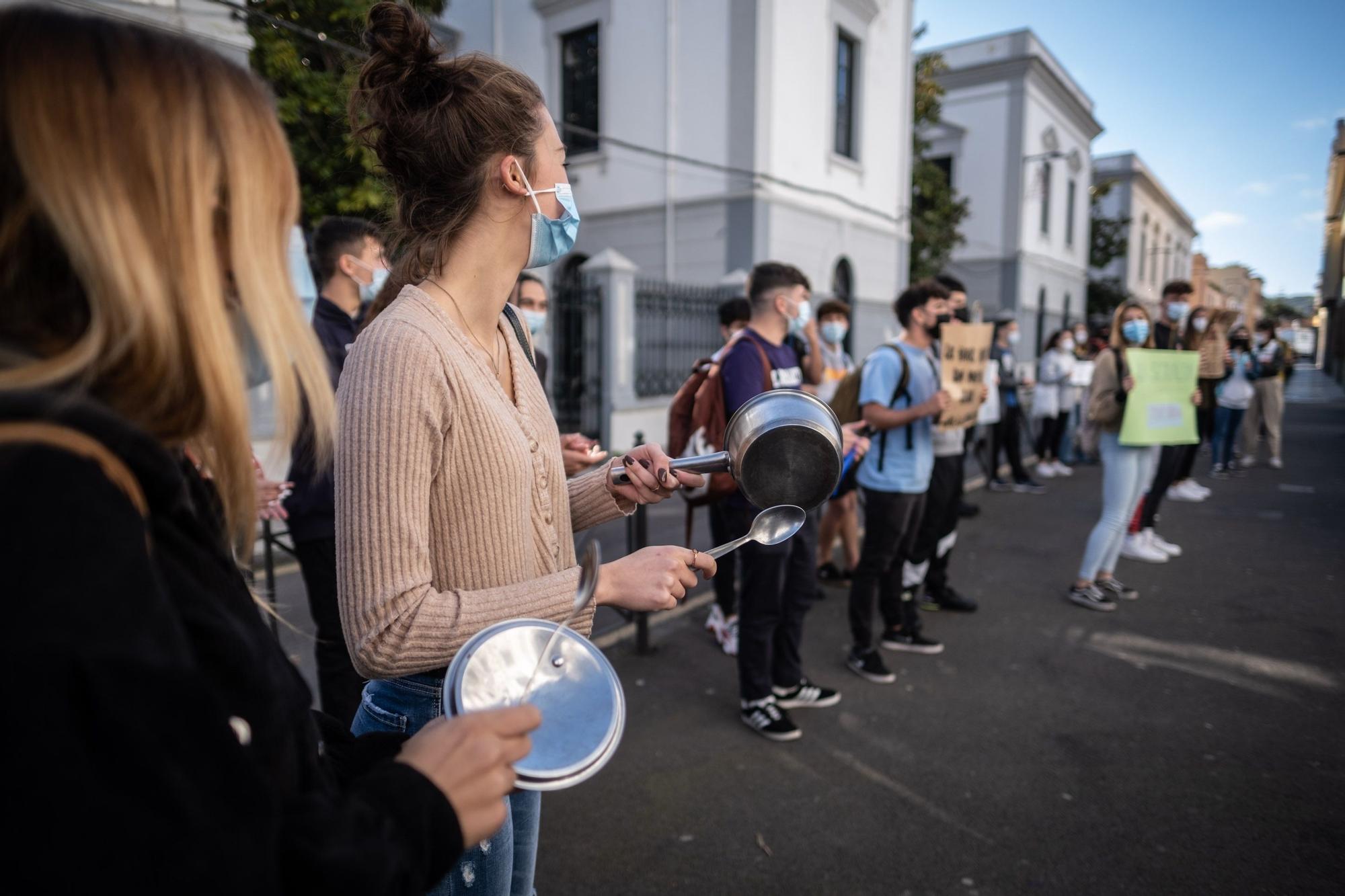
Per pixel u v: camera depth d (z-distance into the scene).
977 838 2.56
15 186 0.56
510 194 1.20
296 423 0.70
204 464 0.75
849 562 5.17
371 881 0.62
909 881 2.36
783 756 3.07
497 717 0.79
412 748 0.76
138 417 0.61
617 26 12.13
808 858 2.46
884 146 14.20
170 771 0.50
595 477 1.53
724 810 2.71
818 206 12.46
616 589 1.13
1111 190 33.62
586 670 0.98
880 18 13.62
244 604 0.70
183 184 0.60
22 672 0.47
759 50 10.86
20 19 0.57
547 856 2.46
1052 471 9.86
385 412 1.03
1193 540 6.43
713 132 11.44
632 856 2.46
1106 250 28.47
